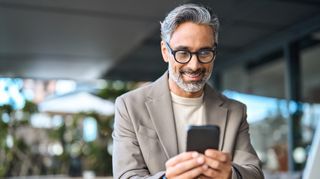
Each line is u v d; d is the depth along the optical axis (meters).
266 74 4.56
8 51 4.46
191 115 1.34
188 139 1.01
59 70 5.55
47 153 7.33
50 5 3.03
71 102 7.38
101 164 7.22
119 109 1.33
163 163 1.24
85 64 5.13
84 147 7.40
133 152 1.24
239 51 4.79
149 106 1.31
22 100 6.43
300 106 4.04
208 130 1.01
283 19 3.75
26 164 6.84
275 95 4.38
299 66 4.10
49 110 7.21
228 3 3.29
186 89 1.22
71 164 7.31
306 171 1.15
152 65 5.54
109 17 3.30
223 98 1.40
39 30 3.67
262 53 4.54
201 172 0.96
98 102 7.43
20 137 6.72
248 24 3.88
